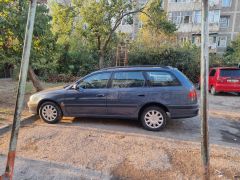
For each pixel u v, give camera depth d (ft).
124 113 20.79
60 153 15.75
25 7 27.50
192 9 105.60
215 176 13.06
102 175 13.14
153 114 20.36
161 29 74.49
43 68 55.72
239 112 29.40
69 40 63.10
